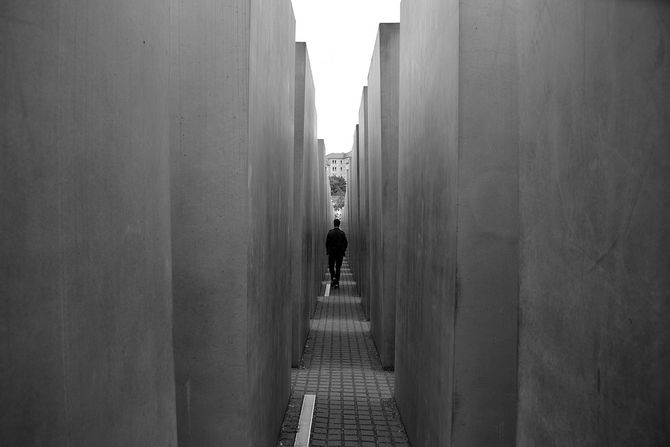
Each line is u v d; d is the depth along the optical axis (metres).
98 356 1.31
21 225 1.03
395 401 6.08
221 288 3.22
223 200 3.22
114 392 1.39
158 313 1.71
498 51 3.21
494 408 3.23
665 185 1.15
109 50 1.37
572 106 1.58
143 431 1.58
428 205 4.12
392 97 7.64
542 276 1.80
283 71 4.91
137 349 1.54
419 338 4.46
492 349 3.23
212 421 3.23
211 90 3.22
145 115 1.60
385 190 7.62
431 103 4.05
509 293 3.22
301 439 4.91
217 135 3.22
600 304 1.42
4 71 0.99
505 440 3.23
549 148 1.74
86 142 1.26
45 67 1.10
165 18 1.79
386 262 7.60
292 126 6.01
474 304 3.23
